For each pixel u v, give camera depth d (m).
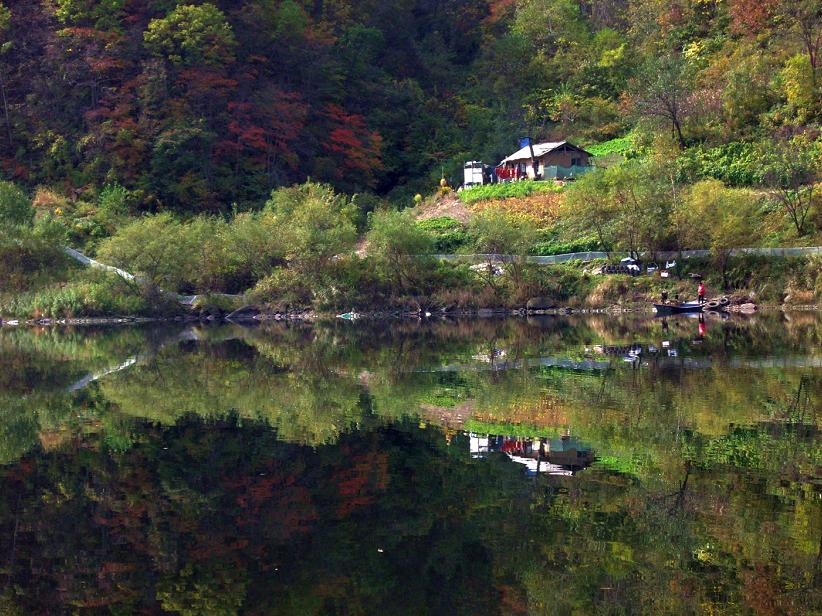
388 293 60.34
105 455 19.44
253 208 80.00
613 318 52.22
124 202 74.00
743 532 13.57
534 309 57.59
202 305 60.06
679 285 55.78
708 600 11.33
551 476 17.05
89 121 79.44
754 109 72.88
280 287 60.75
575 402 24.22
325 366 33.56
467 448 19.50
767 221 59.19
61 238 62.44
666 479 16.39
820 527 13.66
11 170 79.12
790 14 77.25
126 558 13.36
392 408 24.39
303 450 19.66
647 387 26.14
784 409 22.23
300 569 12.80
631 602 11.40
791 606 11.12
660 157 70.25
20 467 18.53
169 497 16.31
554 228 65.00
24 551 13.71
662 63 78.12
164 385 29.22
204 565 13.05
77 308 57.88
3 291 59.56
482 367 32.25
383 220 60.56
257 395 26.98
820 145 63.50
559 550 13.23
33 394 27.75
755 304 53.44
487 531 14.09
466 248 64.81
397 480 17.12
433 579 12.23
